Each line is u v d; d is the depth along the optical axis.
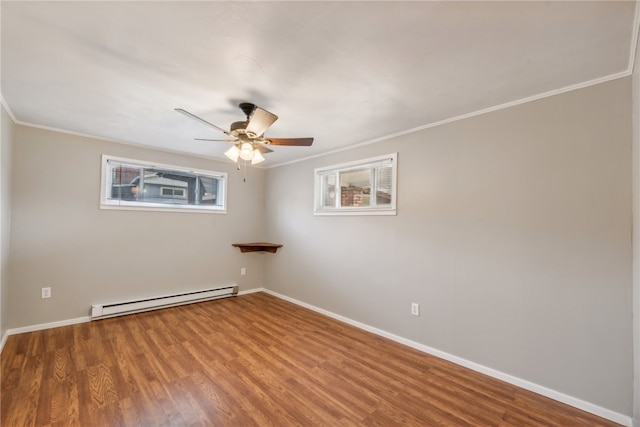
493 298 2.42
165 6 1.33
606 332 1.92
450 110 2.54
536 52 1.67
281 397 2.07
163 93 2.25
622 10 1.33
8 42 1.61
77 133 3.34
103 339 2.94
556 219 2.13
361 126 2.96
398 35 1.53
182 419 1.82
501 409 1.99
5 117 2.53
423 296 2.88
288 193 4.66
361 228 3.52
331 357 2.69
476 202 2.54
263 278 5.10
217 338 3.05
